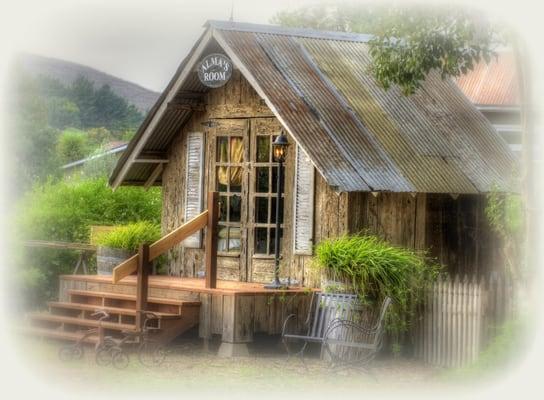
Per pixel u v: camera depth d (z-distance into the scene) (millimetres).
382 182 18516
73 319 18797
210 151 20672
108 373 16078
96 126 70438
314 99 19281
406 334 17984
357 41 21875
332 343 16672
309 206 19016
